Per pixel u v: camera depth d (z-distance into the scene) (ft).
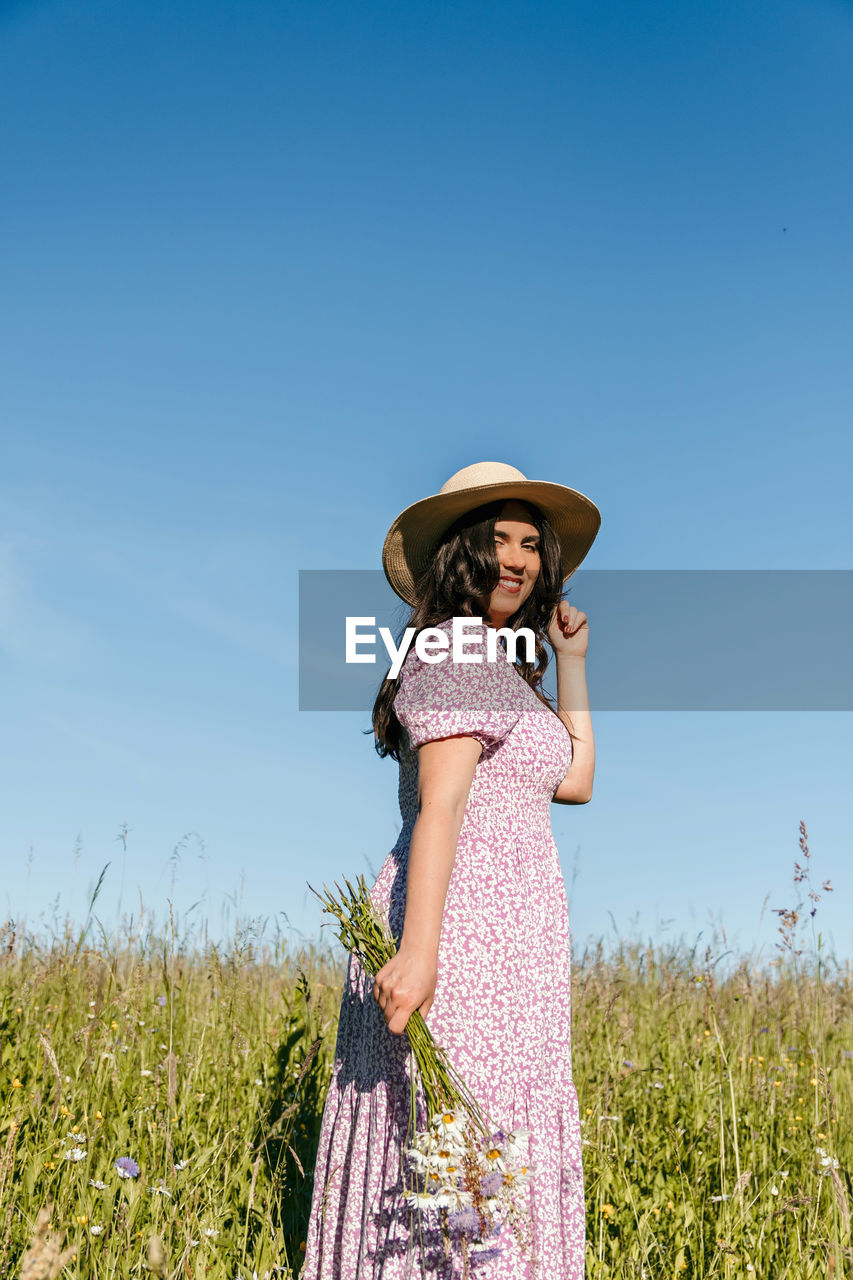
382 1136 8.53
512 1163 7.33
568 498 10.23
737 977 19.07
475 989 8.38
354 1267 8.46
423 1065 7.57
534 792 8.98
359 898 8.39
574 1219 8.50
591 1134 13.01
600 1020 17.10
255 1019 16.93
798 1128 14.64
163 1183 10.40
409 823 9.21
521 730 8.88
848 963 19.48
